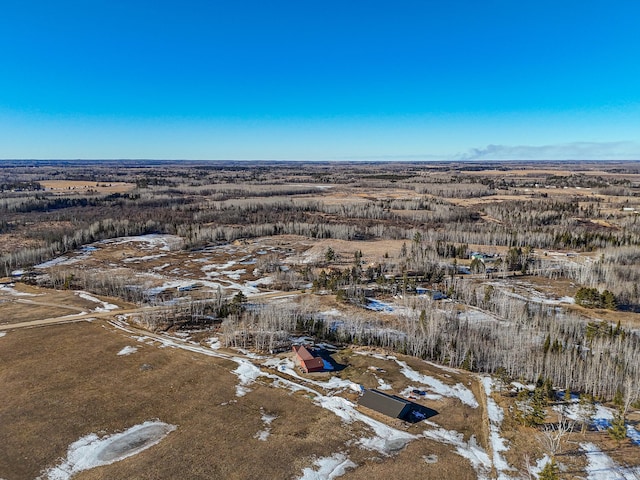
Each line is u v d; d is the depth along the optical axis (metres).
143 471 51.34
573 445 57.34
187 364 78.62
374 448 56.47
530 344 85.88
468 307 110.38
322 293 119.44
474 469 53.06
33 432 58.09
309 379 74.62
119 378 72.88
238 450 55.34
